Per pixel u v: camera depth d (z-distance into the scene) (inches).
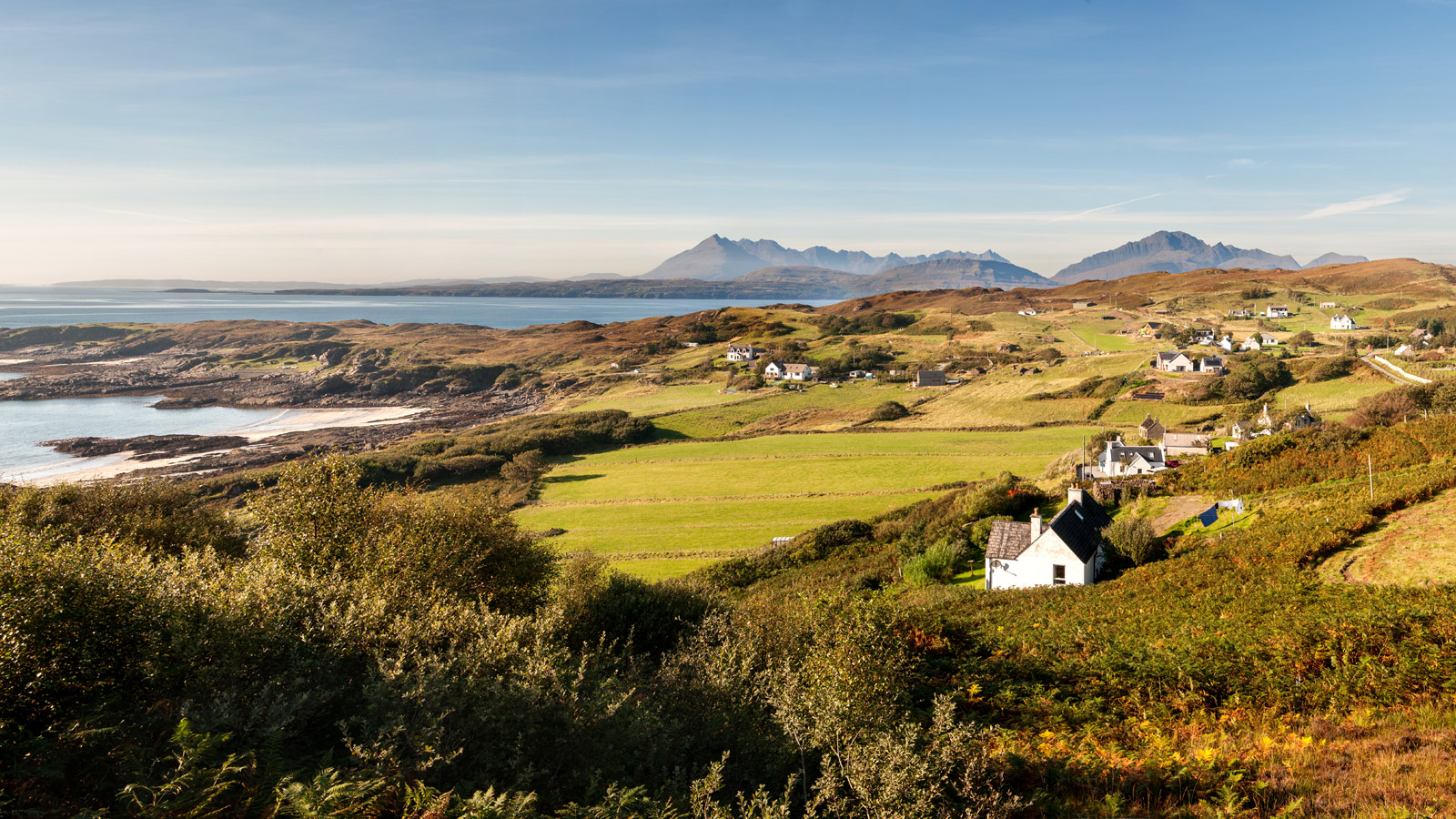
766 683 589.0
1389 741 514.0
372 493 1013.8
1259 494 1923.0
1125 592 1301.7
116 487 1365.7
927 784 420.8
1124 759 548.7
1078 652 985.5
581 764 426.9
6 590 421.7
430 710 409.4
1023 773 525.0
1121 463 2967.5
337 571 698.8
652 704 517.0
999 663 959.6
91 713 387.5
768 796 428.5
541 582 1104.2
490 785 376.2
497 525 1096.2
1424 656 691.4
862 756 429.7
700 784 403.9
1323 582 1099.9
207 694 422.6
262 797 346.0
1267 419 3521.2
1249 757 517.3
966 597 1504.7
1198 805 451.8
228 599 491.8
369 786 341.1
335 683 460.1
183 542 1194.0
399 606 595.8
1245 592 1120.2
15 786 332.2
